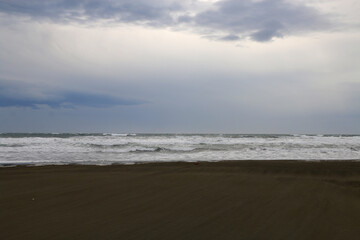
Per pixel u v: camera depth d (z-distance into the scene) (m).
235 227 4.48
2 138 38.31
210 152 25.31
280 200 6.29
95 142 35.12
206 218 4.94
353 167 12.55
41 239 3.92
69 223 4.64
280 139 50.81
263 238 4.04
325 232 4.31
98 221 4.75
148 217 5.00
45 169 11.65
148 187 7.71
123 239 3.94
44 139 38.00
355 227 4.55
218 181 8.75
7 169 11.46
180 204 5.91
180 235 4.12
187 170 11.41
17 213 5.22
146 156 21.20
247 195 6.77
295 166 12.83
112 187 7.69
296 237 4.09
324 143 39.50
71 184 8.13
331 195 6.92
